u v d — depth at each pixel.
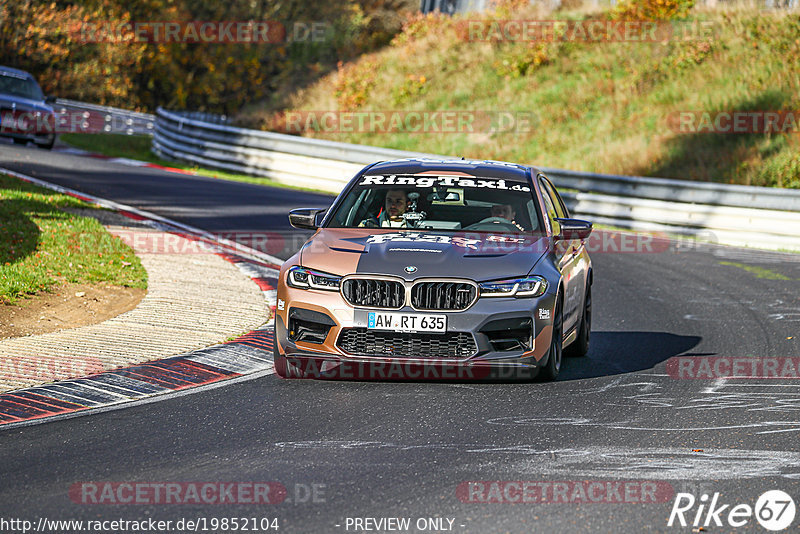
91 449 21.09
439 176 31.92
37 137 100.56
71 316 34.41
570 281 29.95
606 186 81.62
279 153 98.50
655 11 126.44
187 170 100.06
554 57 127.25
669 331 37.44
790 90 102.81
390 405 25.12
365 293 26.30
